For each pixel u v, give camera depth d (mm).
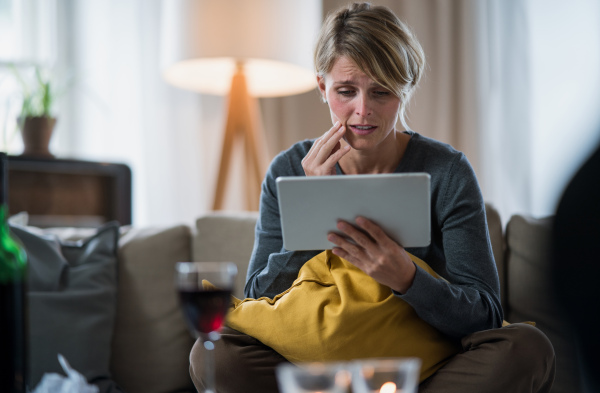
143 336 2000
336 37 1535
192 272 913
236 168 3420
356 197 1247
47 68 3369
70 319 1896
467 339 1411
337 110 1547
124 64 3418
